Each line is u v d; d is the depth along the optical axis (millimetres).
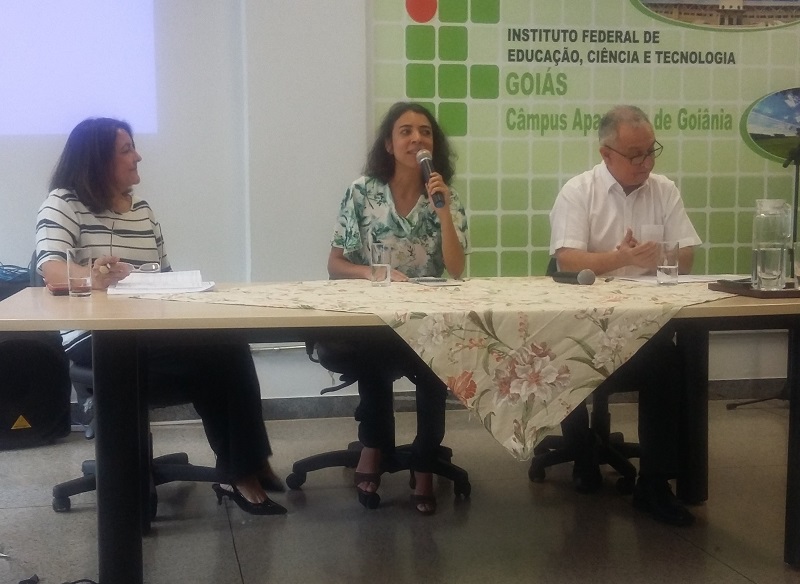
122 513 1661
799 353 1960
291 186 3590
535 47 3740
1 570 2021
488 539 2219
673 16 3816
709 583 1938
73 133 2531
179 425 3572
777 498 2543
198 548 2162
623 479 2617
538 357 1681
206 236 3654
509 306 1748
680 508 2332
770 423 3512
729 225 3947
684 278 2428
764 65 3904
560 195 2900
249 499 2414
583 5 3752
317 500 2555
